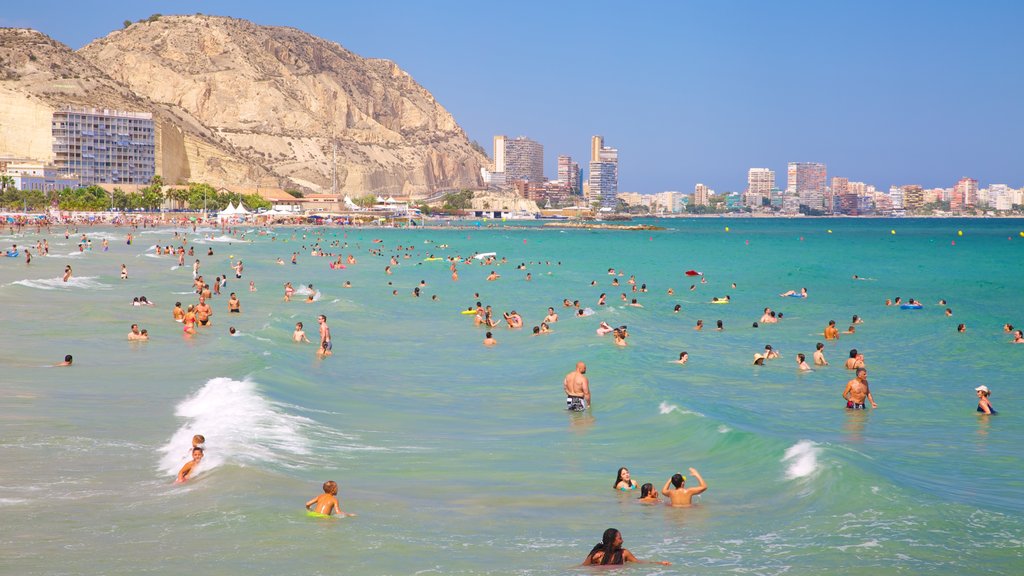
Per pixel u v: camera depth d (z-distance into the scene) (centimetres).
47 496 1905
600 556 1571
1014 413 2959
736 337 4834
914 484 2028
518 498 1997
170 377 3297
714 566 1552
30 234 14712
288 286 6338
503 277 8744
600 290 7569
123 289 6538
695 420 2652
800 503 1923
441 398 3191
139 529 1712
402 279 8362
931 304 6681
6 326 4472
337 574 1508
